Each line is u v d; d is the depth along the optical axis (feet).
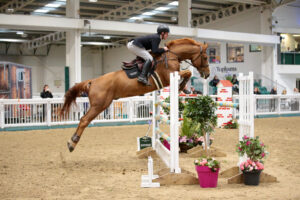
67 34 57.57
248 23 80.74
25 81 53.42
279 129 41.55
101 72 118.11
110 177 18.61
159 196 14.67
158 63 20.44
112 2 75.31
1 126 41.52
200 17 92.53
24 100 42.63
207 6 83.97
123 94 21.12
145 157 24.53
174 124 17.37
